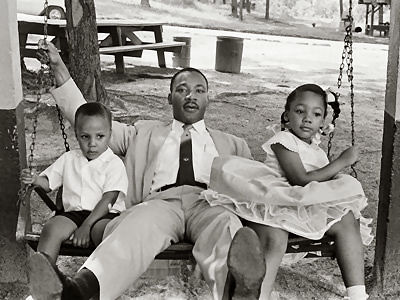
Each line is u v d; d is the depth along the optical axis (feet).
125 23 36.60
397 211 11.53
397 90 11.19
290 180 10.70
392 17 11.40
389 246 11.64
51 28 30.94
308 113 10.73
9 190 10.98
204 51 49.65
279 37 65.21
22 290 11.19
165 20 68.95
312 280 12.51
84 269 9.34
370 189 18.51
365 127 27.17
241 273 8.50
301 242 10.28
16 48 10.92
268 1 81.00
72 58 24.54
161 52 39.88
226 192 10.61
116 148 11.98
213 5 81.97
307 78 39.96
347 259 10.29
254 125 26.27
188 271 12.47
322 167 10.80
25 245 11.16
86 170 10.82
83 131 10.76
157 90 32.01
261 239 10.11
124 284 9.62
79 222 10.53
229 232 9.90
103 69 37.78
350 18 11.84
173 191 11.19
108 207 10.59
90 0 24.44
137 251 9.71
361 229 10.99
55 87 11.98
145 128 12.00
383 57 53.36
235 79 37.68
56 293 8.53
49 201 11.14
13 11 10.70
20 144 11.07
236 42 39.70
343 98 33.58
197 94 11.57
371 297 11.73
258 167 10.72
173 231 10.39
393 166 11.37
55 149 20.99
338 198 10.23
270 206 10.20
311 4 88.43
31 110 25.20
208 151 11.68
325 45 60.34
